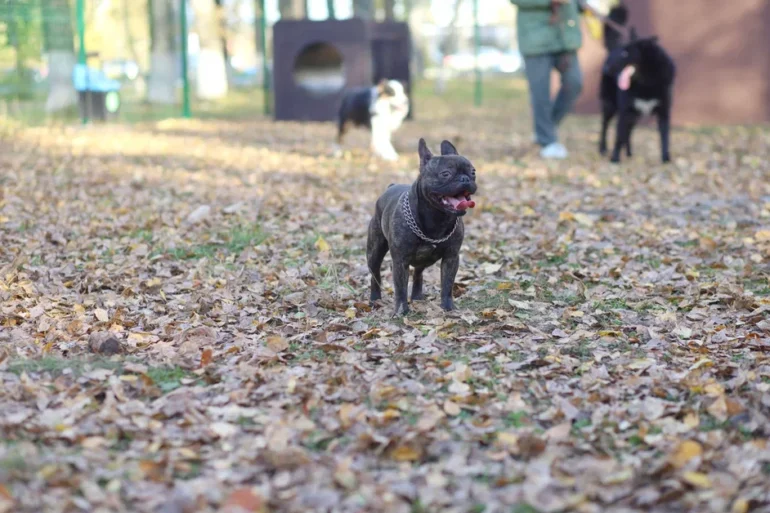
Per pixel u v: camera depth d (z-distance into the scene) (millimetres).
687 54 18797
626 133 12531
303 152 13852
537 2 13000
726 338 5340
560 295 6383
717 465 3707
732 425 4129
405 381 4645
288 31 18875
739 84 18562
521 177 11406
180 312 6012
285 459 3727
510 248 7777
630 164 12445
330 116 18938
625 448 3926
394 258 5703
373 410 4316
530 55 13273
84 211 9070
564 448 3887
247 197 9961
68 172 11328
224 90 27797
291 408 4312
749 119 18594
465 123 19922
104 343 5129
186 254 7527
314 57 19969
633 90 12250
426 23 53812
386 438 3924
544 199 10016
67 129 16469
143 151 13609
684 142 14898
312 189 10492
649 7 18797
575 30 13188
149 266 7070
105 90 18156
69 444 3941
